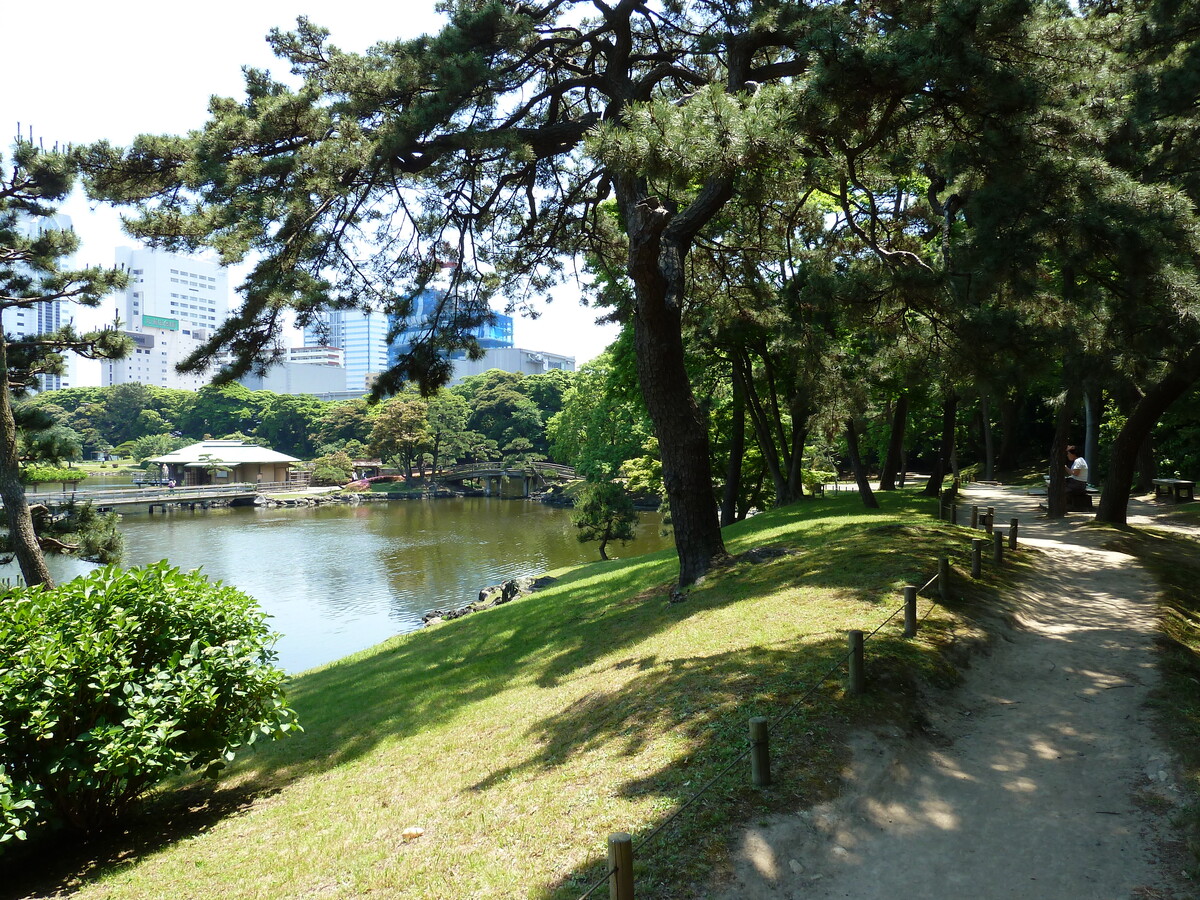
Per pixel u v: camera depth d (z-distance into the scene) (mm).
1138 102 15031
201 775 10562
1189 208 11391
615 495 38938
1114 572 13578
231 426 123562
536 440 104188
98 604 8562
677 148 8953
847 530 18125
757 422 28641
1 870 7824
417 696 12141
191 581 9539
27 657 7582
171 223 12633
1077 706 7770
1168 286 11750
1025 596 11852
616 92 14852
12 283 22312
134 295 175375
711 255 19109
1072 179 10539
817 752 6457
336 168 12195
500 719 9711
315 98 12570
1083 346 13180
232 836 7906
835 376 19984
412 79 13031
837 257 18188
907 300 13117
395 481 99125
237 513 74250
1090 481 31828
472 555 47344
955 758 6797
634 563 23031
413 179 14648
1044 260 13781
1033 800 6039
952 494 19688
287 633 30141
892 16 10922
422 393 17156
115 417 129125
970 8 8859
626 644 11633
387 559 46312
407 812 7340
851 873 5168
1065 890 4926
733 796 5855
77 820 8289
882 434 42094
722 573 14438
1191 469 32562
